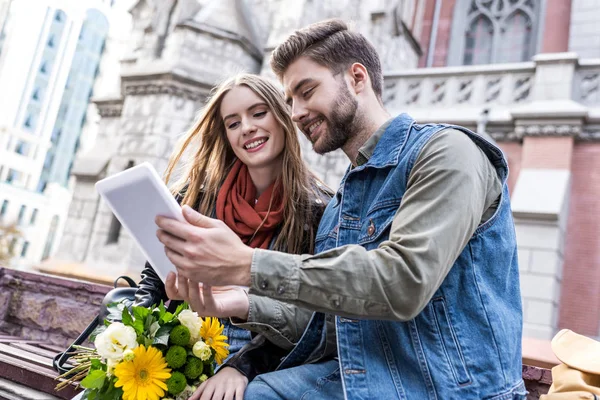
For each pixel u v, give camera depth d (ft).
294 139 6.51
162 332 4.47
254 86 6.45
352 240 4.49
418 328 3.93
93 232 32.94
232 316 5.02
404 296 3.47
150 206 3.67
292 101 5.06
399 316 3.53
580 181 25.16
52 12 110.93
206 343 4.76
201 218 3.65
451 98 28.91
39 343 9.63
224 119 6.59
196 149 7.09
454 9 40.06
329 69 4.66
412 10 37.27
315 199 6.59
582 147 25.48
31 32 106.73
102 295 10.07
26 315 10.79
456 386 3.75
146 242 3.96
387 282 3.48
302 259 3.68
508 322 4.03
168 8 34.65
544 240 23.26
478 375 3.77
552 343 4.95
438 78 29.48
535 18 37.29
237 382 4.53
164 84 32.42
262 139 6.46
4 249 79.00
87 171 35.17
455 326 3.90
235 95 6.48
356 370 3.92
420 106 29.37
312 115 4.72
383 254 3.57
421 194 3.78
